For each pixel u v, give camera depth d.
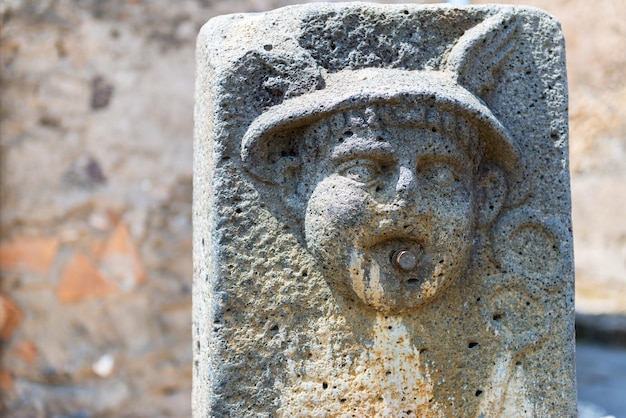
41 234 3.40
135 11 3.45
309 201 2.03
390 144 2.00
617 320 3.63
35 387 3.39
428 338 2.07
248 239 2.05
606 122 3.86
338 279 2.04
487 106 2.09
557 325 2.11
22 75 3.42
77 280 3.40
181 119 3.46
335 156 2.01
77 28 3.43
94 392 3.39
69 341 3.39
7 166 3.40
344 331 2.06
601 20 3.81
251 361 2.05
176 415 3.42
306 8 2.06
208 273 2.08
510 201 2.10
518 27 2.11
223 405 2.05
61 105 3.42
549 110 2.11
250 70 2.04
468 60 2.07
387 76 2.02
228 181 2.04
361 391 2.06
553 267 2.10
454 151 2.02
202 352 2.13
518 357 2.10
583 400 3.07
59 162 3.41
